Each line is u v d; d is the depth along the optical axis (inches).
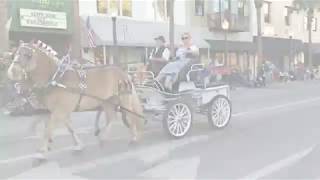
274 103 752.3
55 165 332.8
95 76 374.9
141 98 431.5
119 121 536.4
